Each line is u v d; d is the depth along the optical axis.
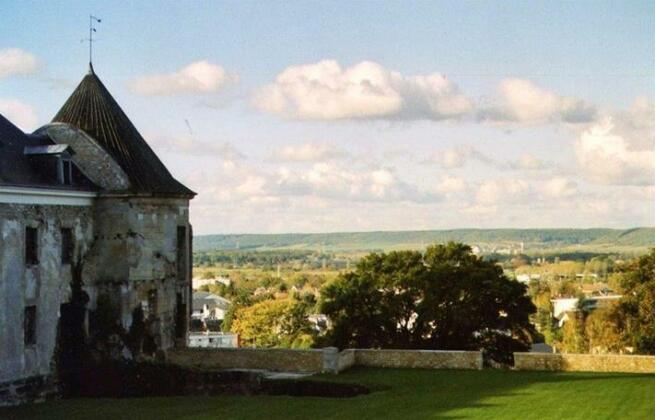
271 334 117.12
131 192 43.72
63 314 41.78
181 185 47.38
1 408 36.56
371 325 59.91
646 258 65.44
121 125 46.53
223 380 41.22
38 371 39.78
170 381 41.91
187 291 47.34
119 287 43.81
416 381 38.41
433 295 58.69
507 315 59.41
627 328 64.38
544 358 40.81
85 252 43.38
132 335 43.75
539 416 29.75
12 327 38.00
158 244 44.91
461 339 59.47
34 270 39.62
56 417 33.81
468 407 31.81
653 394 33.47
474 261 61.53
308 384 38.69
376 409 32.34
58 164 41.78
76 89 47.22
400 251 65.44
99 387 42.25
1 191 37.12
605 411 30.36
